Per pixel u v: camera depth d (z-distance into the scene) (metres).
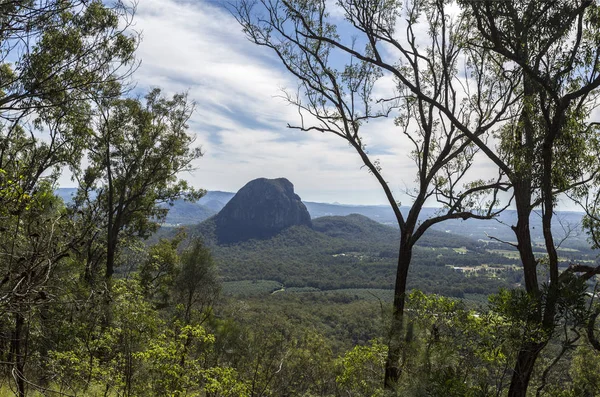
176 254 19.86
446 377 5.80
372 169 10.08
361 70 10.16
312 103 10.36
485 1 6.37
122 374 6.21
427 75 10.45
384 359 7.96
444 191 9.55
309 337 16.17
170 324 9.79
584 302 5.73
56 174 13.85
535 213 7.45
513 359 6.02
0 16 3.02
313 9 9.55
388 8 9.11
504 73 8.48
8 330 3.03
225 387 7.11
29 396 3.77
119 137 17.22
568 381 8.55
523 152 7.25
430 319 6.69
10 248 2.56
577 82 6.79
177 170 19.08
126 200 18.23
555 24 6.22
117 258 20.62
